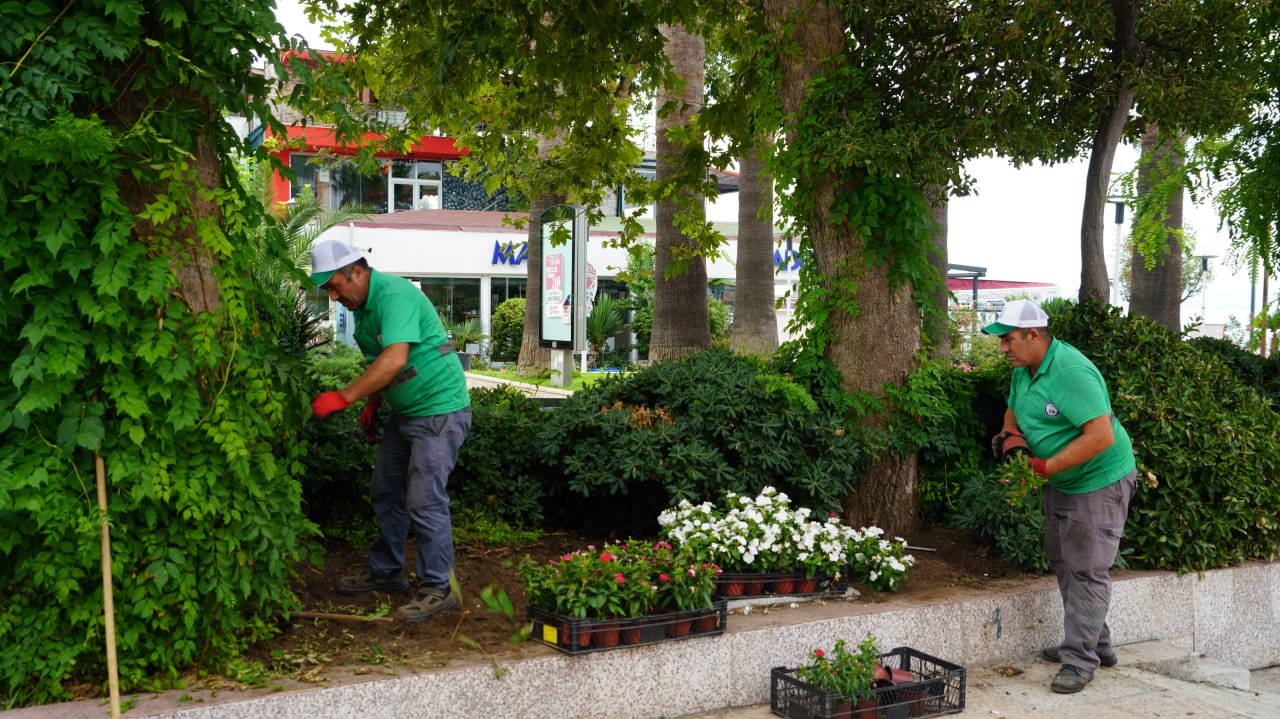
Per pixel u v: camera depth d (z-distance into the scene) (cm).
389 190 3128
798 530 567
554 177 1031
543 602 462
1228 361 995
